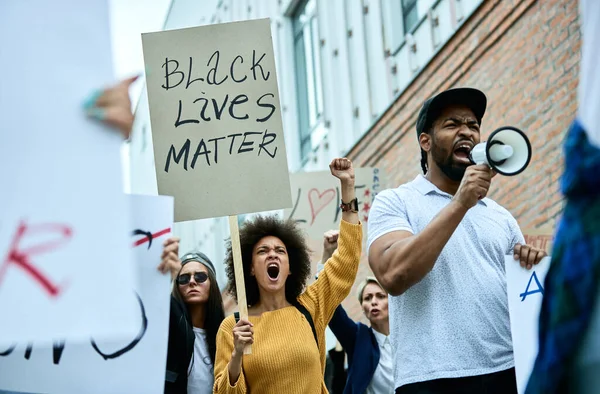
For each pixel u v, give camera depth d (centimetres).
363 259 991
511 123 918
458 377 423
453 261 440
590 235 231
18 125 256
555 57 842
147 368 370
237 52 488
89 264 253
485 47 964
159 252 378
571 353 229
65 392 367
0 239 251
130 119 261
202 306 542
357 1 1309
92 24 262
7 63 257
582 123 245
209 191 474
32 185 254
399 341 438
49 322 249
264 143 479
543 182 855
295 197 838
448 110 464
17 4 259
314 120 1480
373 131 1222
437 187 466
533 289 434
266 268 511
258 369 475
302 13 1549
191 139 479
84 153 257
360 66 1292
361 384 602
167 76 486
